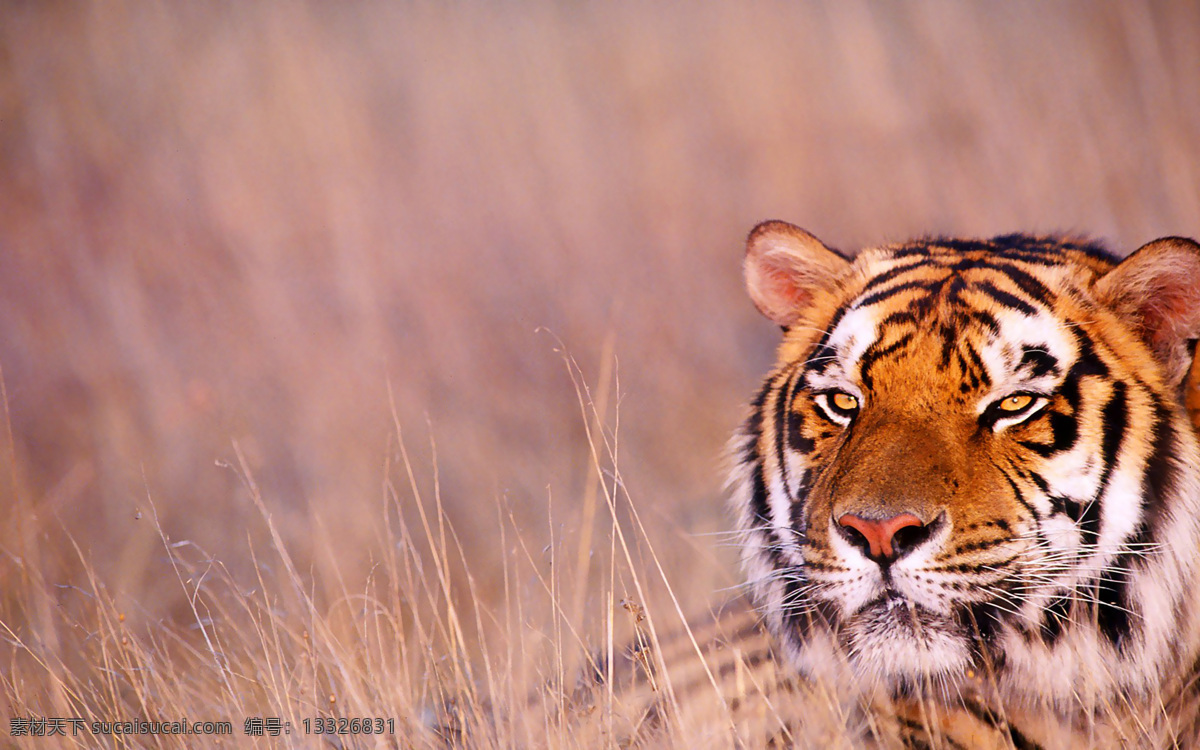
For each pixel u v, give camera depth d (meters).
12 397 13.22
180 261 16.77
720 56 24.70
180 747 6.75
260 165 20.33
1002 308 6.52
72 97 21.38
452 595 8.95
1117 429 6.27
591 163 21.75
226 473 11.73
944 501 6.13
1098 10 20.95
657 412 12.96
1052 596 6.29
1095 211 16.89
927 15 23.27
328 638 7.14
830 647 6.54
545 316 15.52
